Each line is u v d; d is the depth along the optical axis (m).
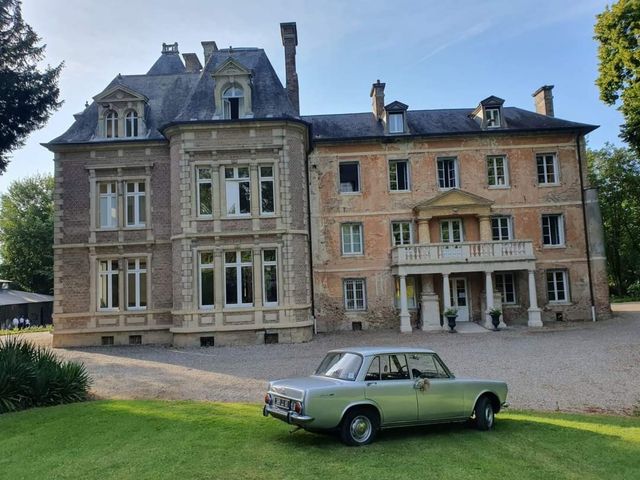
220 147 24.72
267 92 26.05
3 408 11.33
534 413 11.37
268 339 23.80
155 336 25.44
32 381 12.10
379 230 29.61
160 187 26.25
